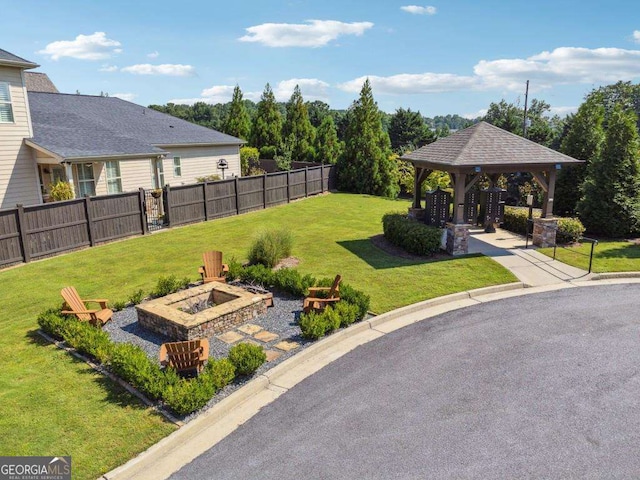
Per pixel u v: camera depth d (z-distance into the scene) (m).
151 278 11.82
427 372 7.29
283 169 32.22
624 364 7.49
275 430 5.86
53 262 13.10
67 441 5.48
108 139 20.66
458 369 7.38
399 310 9.80
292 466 5.18
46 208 13.40
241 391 6.63
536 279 11.98
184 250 14.51
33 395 6.41
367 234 16.95
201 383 6.37
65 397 6.39
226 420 6.11
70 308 8.71
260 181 22.06
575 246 15.11
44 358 7.49
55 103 24.34
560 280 11.97
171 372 6.61
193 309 9.66
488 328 9.01
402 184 30.56
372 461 5.25
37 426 5.74
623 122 16.31
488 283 11.52
